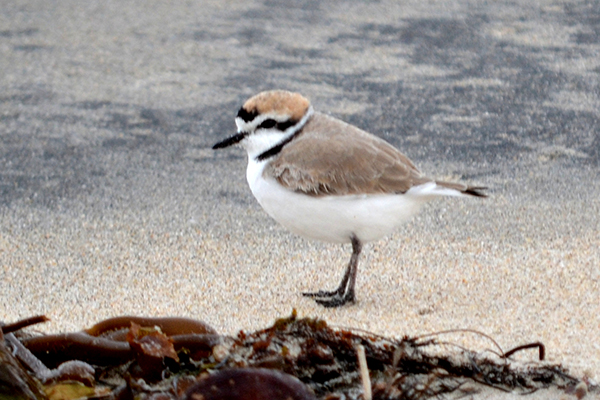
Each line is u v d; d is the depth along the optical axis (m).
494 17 20.72
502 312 8.38
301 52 18.78
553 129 14.56
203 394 5.62
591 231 10.63
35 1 22.61
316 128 9.46
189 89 16.83
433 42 19.14
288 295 9.10
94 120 15.36
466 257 9.92
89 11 21.84
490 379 6.83
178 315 8.51
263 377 5.66
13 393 6.15
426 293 8.98
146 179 12.89
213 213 11.59
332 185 8.97
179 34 20.08
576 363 7.20
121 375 6.89
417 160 13.38
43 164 13.45
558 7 21.38
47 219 11.32
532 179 12.55
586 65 17.56
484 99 15.98
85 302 8.83
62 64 18.22
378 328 8.15
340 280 9.51
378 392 6.34
